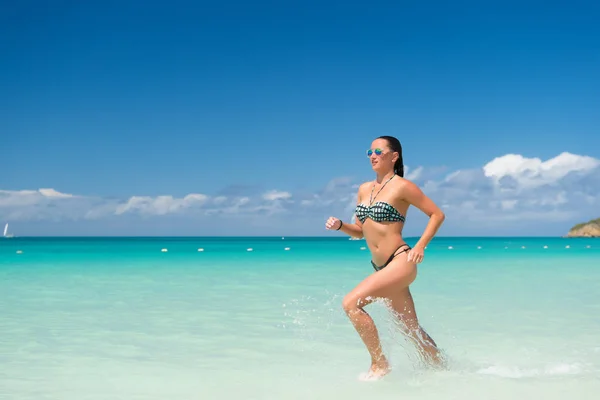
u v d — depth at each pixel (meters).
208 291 10.41
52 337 6.05
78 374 4.59
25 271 15.60
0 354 5.26
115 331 6.41
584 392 4.00
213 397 3.99
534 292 10.23
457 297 9.45
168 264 19.23
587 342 5.83
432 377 4.47
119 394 4.05
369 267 17.47
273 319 7.26
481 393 4.00
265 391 4.13
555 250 38.25
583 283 11.99
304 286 11.33
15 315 7.52
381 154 4.86
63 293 10.02
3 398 3.93
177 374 4.60
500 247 48.34
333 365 4.91
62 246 46.91
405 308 4.72
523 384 4.21
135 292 10.19
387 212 4.72
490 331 6.41
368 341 4.50
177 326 6.72
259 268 17.06
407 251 4.69
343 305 4.53
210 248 41.81
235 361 5.04
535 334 6.24
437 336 6.14
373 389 4.14
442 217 4.70
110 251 33.16
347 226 5.07
